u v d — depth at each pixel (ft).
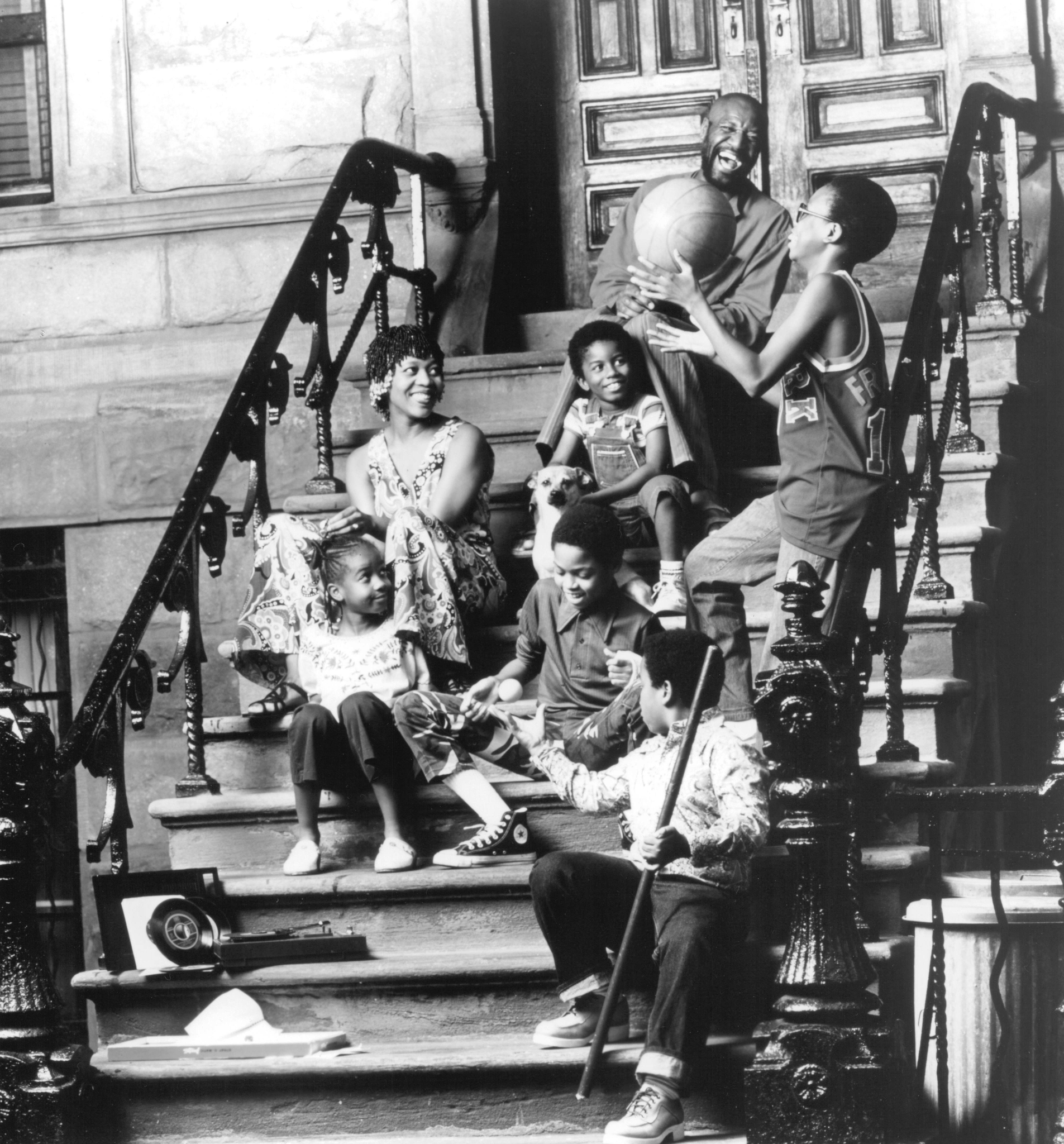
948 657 16.62
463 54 23.22
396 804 15.44
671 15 24.29
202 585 22.98
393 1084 13.35
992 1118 13.21
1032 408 20.92
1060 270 22.29
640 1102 12.40
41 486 23.79
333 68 23.79
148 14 24.25
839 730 12.49
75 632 23.63
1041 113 22.43
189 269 23.90
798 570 12.82
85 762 14.73
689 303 14.52
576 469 17.92
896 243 23.31
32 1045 13.46
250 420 17.24
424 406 18.26
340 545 16.55
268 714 16.97
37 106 25.16
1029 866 16.16
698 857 12.57
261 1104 13.52
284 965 14.38
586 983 13.35
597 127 24.41
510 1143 13.05
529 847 15.21
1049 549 21.09
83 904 23.04
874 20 23.66
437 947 14.85
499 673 16.70
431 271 22.54
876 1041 12.18
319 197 23.58
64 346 24.12
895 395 14.35
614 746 14.83
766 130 20.24
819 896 12.39
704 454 18.38
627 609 15.51
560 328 23.38
